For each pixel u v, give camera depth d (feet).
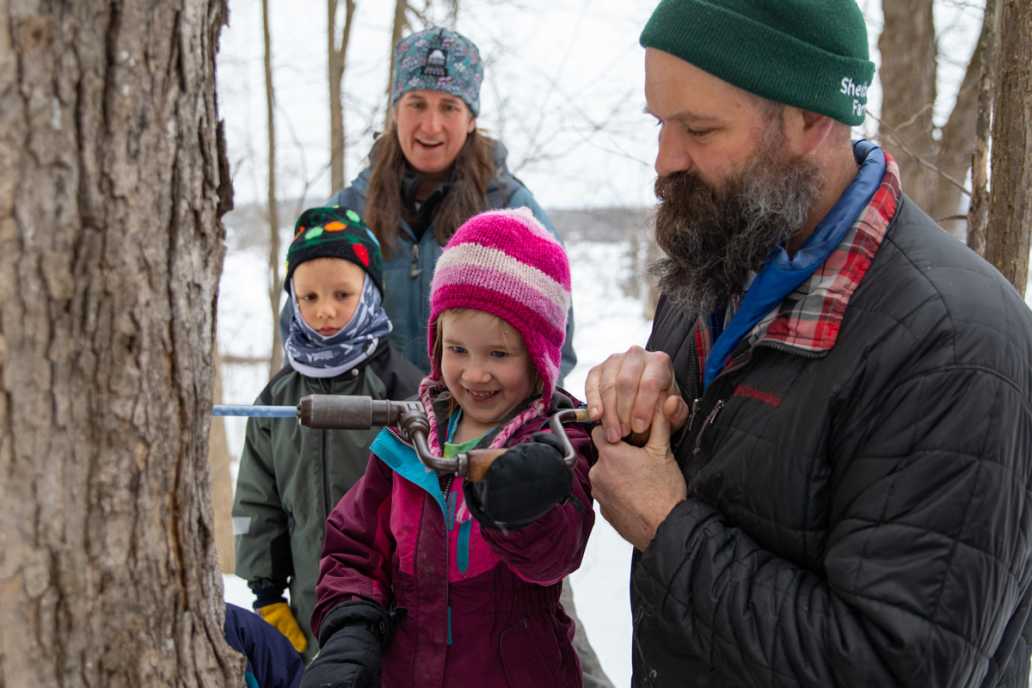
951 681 3.82
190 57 3.52
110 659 3.51
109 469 3.42
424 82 8.89
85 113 3.22
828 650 4.00
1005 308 4.11
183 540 3.69
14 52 3.08
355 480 7.58
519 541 4.75
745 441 4.46
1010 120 6.65
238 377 30.89
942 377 3.96
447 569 5.41
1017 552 3.93
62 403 3.29
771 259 4.51
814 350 4.28
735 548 4.37
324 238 7.67
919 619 3.80
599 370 5.04
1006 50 6.63
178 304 3.57
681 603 4.37
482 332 5.48
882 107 15.10
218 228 3.84
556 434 4.70
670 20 4.41
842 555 4.02
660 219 4.76
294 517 7.79
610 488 4.75
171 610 3.68
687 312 5.25
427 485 5.41
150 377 3.49
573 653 5.76
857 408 4.15
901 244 4.37
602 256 38.04
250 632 6.13
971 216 7.93
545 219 9.48
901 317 4.15
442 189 9.14
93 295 3.31
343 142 17.70
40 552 3.31
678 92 4.42
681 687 4.77
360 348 7.66
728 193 4.46
